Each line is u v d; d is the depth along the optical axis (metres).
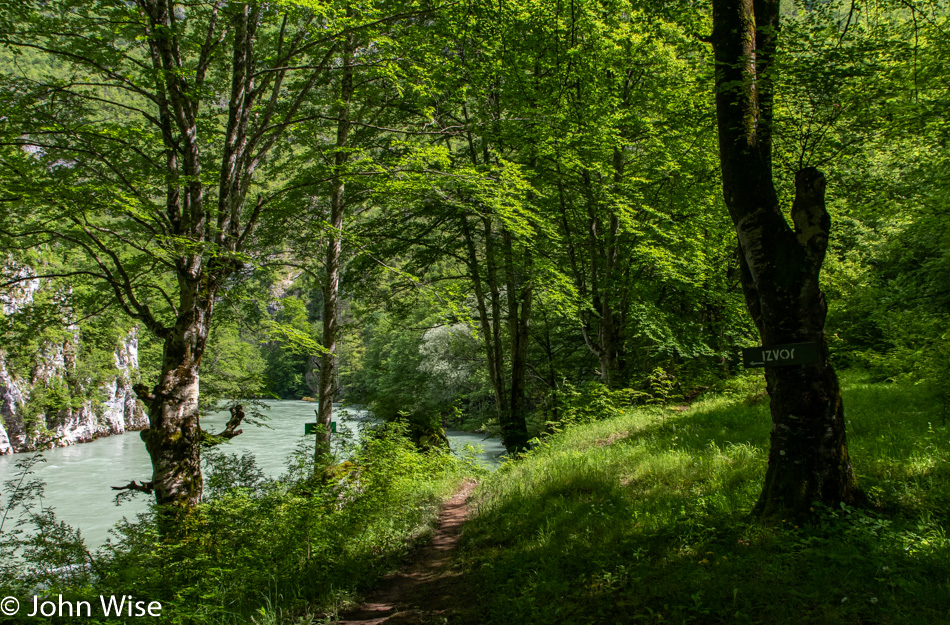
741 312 19.09
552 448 13.06
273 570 6.02
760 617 3.42
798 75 7.05
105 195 8.17
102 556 6.48
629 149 17.69
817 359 4.96
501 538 6.88
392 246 16.70
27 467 6.85
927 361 9.07
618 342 21.14
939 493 5.14
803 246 5.24
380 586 6.26
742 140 5.65
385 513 8.71
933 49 7.86
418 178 10.13
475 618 4.62
